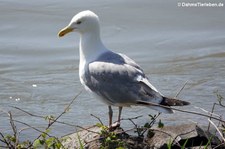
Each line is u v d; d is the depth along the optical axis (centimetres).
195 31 1880
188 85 1509
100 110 1384
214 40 1816
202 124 1261
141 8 2002
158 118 1326
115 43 1802
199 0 2050
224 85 1505
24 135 1241
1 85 1525
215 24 1916
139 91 1048
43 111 1377
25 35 1842
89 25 1134
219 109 1356
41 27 1877
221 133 1055
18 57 1705
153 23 1909
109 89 1075
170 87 1500
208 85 1509
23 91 1491
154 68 1636
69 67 1648
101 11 1970
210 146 1062
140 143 1055
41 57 1708
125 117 1338
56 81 1554
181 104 1013
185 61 1680
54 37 1828
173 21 1928
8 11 1952
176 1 2047
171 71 1612
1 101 1434
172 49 1764
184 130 1098
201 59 1692
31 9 1972
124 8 2002
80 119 1330
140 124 1291
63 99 1448
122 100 1065
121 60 1104
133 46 1781
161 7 2011
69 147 1060
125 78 1066
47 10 1967
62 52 1734
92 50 1136
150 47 1775
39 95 1469
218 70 1606
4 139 1000
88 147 1031
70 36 1831
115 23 1906
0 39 1812
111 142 990
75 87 1516
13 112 1370
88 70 1109
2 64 1662
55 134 1248
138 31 1870
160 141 1073
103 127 1023
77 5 2005
